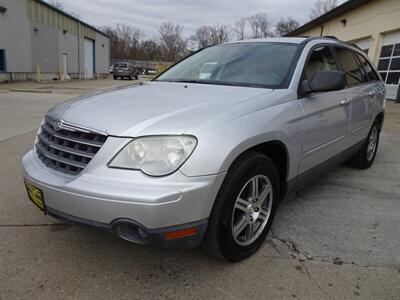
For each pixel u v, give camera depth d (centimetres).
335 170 515
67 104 285
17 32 2609
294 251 290
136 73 4097
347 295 238
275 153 296
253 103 268
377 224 343
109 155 219
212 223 237
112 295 233
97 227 219
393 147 676
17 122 859
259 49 366
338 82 298
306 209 373
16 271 254
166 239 215
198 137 220
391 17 1460
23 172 261
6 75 2519
